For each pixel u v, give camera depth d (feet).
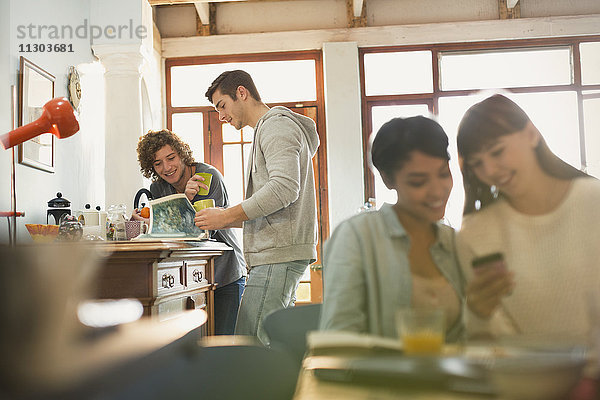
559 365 1.53
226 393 2.54
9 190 9.62
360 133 20.53
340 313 2.38
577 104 20.83
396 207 2.50
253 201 6.38
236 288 9.12
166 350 1.39
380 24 21.47
